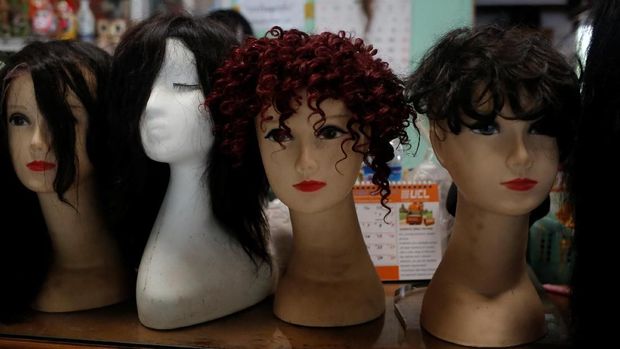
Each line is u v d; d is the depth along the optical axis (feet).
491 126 2.19
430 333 2.49
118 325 2.64
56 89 2.56
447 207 3.08
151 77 2.49
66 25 4.78
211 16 2.91
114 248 3.00
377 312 2.70
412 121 2.67
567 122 2.17
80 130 2.67
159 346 2.40
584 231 2.20
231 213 2.83
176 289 2.57
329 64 2.21
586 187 2.18
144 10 4.44
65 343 2.45
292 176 2.35
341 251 2.70
